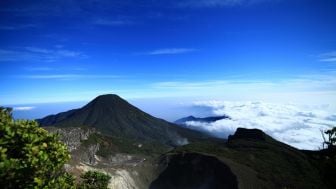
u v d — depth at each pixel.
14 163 9.57
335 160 14.79
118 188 114.94
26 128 11.20
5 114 11.47
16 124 11.05
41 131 11.77
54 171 11.95
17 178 9.69
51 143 11.67
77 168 98.69
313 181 135.62
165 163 157.25
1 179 9.38
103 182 29.06
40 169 10.57
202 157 150.75
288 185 130.75
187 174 146.62
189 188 140.88
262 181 132.62
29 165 10.01
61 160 11.82
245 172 136.75
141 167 153.62
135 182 135.00
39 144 11.13
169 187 144.00
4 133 10.54
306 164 155.62
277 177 139.00
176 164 153.75
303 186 129.62
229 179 130.62
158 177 149.00
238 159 164.00
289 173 144.62
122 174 130.12
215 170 140.62
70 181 16.09
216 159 145.00
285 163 159.12
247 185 125.81
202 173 143.50
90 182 28.69
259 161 159.38
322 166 15.30
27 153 10.38
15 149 10.59
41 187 10.62
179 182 145.00
